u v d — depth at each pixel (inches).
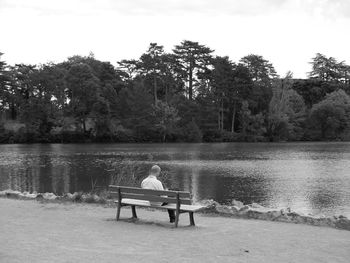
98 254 293.3
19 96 4047.7
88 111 3742.6
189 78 4293.8
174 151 2536.9
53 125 3730.3
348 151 2487.7
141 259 282.2
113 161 1851.6
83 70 3747.5
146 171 1406.3
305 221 432.8
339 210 808.9
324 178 1267.2
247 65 4416.8
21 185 1179.3
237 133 3932.1
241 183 1182.9
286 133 3868.1
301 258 294.4
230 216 473.4
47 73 3791.8
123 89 3934.5
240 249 316.8
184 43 4220.0
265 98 4146.2
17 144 3425.2
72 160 1907.0
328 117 3880.4
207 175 1360.7
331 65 4845.0
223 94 4037.9
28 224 406.0
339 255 304.0
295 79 4709.6
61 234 361.1
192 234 369.7
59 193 1028.5
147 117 3750.0
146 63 4101.9
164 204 420.2
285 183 1173.1
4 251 296.7
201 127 3964.1
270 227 408.8
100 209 505.7
